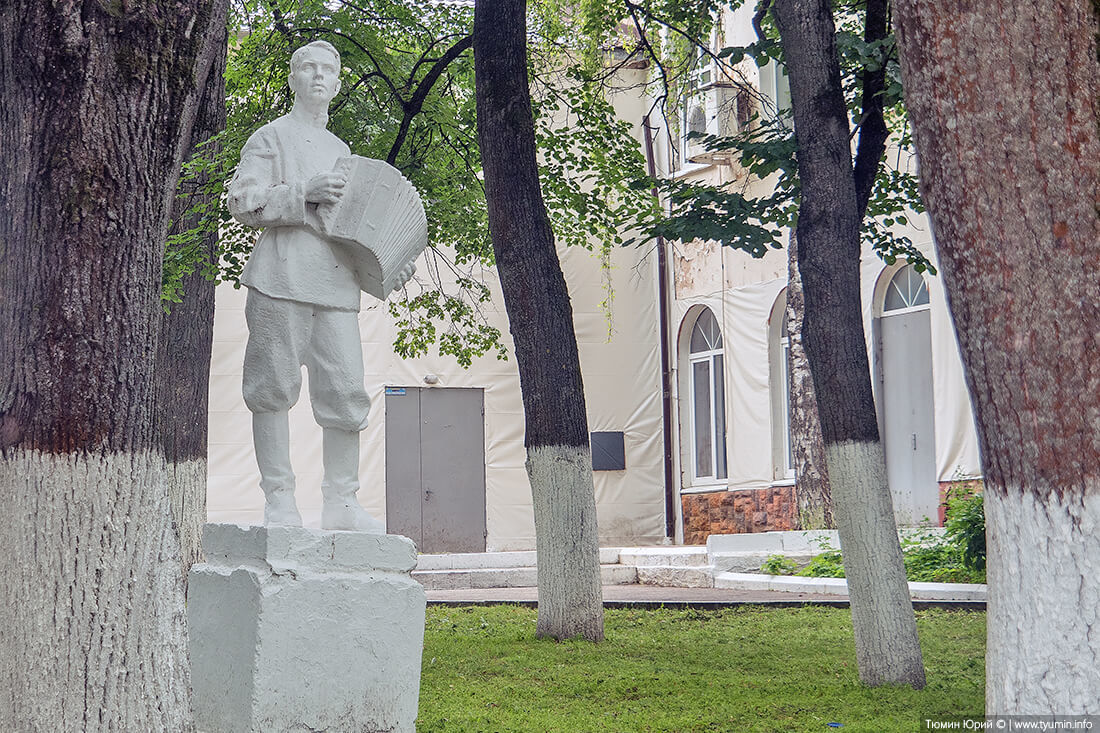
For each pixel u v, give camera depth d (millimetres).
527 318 11461
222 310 20891
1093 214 3455
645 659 10164
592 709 7949
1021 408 3584
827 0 9078
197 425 12469
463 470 22109
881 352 18688
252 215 7270
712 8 15203
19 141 4801
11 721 4582
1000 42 3576
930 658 9875
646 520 22828
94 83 4793
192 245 12102
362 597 6984
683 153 22391
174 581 5000
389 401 21781
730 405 21453
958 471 16891
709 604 14125
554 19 16969
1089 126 3471
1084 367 3469
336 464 7508
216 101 12430
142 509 4875
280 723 6617
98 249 4777
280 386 7297
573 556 11352
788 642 11188
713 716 7641
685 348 22938
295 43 14609
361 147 15148
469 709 7973
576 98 15516
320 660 6793
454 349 17641
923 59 3752
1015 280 3561
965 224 3666
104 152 4801
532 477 11531
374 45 15000
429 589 18297
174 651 4934
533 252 11477
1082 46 3486
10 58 4812
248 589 6699
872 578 8656
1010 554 3646
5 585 4652
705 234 10500
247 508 20641
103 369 4777
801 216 9008
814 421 18078
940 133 3717
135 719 4738
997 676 3676
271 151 7461
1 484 4711
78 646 4656
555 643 11047
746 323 21109
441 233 16047
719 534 20266
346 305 7457
